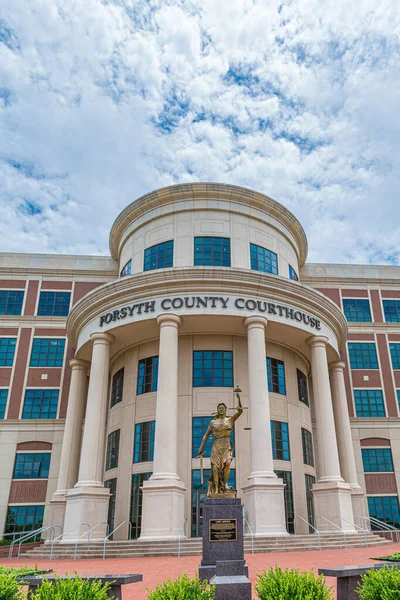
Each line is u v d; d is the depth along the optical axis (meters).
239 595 7.39
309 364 31.69
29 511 31.70
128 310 25.59
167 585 6.34
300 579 6.42
